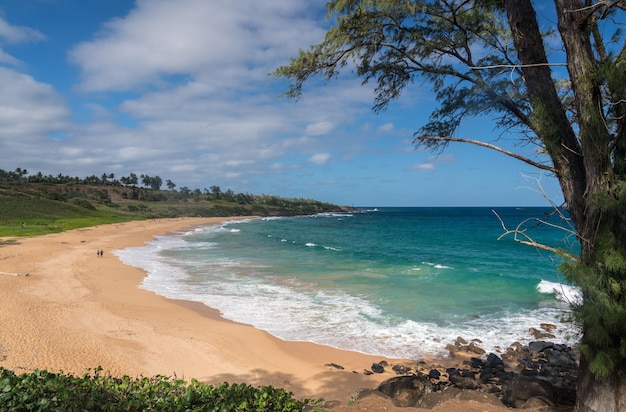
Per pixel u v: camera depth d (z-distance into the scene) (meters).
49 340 11.40
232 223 85.06
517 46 5.40
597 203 4.24
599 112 4.45
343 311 15.90
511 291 19.22
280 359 11.39
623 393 4.47
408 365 11.09
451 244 41.84
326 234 56.22
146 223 73.69
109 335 12.42
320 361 11.32
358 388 9.59
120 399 5.06
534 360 11.33
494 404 6.61
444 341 12.85
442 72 6.86
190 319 14.73
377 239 48.28
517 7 5.31
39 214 65.38
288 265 27.14
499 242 42.59
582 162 4.91
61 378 5.21
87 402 4.79
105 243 38.91
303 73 7.23
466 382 9.45
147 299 17.44
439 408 6.45
